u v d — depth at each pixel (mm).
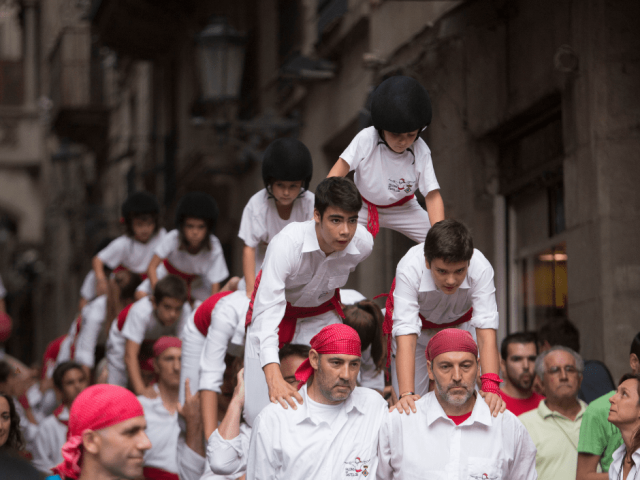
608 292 10531
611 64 10734
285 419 6969
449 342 6734
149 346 12531
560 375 9141
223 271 12656
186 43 29938
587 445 8398
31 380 15898
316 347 6848
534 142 12859
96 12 32438
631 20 10758
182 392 10141
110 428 5914
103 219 41125
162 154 33188
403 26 15773
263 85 23938
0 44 61281
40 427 12633
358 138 7867
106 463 5914
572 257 11352
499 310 13547
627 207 10594
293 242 7305
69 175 48719
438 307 7512
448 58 14461
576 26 11195
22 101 57344
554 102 12188
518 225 13500
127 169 40031
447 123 14594
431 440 6902
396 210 8320
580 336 11125
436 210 7922
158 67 34375
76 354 14117
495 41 13227
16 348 61281
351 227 6930
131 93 39562
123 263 14531
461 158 14133
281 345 8062
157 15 30531
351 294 9656
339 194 6828
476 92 13711
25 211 57281
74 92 42781
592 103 10852
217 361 9336
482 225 13750
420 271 7258
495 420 6930
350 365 6773
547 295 12461
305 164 8539
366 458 6988
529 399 10148
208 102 19062
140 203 14375
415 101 7559
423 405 7000
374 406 7160
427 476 6875
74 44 43125
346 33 18031
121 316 12633
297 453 6891
